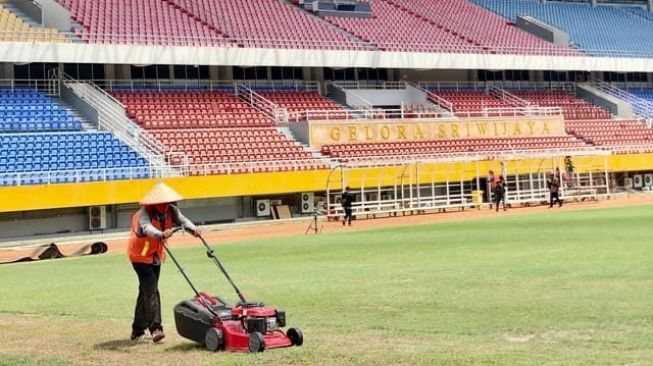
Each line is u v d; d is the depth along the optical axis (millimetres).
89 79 50531
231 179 43875
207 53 50688
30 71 48875
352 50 55938
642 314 12000
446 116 57375
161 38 51312
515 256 21219
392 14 65500
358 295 15359
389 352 10133
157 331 11711
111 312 14875
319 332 11719
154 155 43875
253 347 10414
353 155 50531
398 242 28203
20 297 17656
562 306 13023
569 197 51188
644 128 64562
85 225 41188
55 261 28469
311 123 50469
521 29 70438
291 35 57219
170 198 11453
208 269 21734
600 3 80438
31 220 39875
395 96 59031
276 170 45531
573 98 67438
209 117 50125
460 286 15930
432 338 10984
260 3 60562
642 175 60531
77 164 42094
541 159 52344
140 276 11758
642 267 17625
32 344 11992
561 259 19953
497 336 10922
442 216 44188
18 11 51188
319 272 19750
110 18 52250
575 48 68688
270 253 26469
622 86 72688
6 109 45031
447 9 69438
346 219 43500
